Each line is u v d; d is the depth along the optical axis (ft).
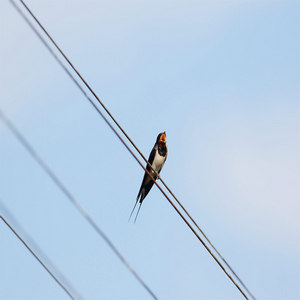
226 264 37.99
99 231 30.58
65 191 28.94
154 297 31.78
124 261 31.12
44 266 29.19
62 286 29.30
